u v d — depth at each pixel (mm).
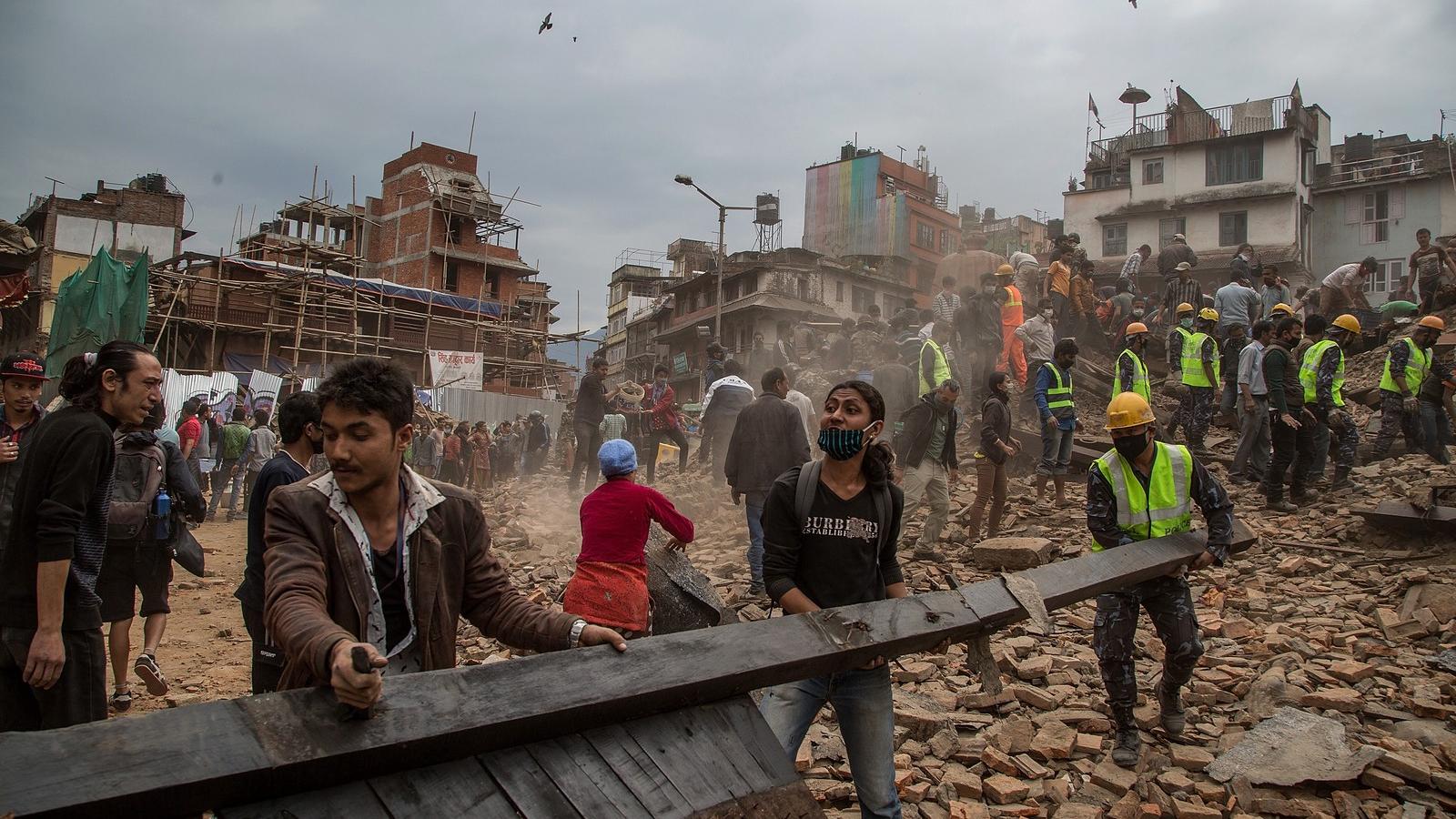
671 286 62438
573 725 1989
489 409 36594
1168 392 16375
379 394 2061
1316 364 10562
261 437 14109
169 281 33969
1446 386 11117
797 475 3225
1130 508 4676
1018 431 12820
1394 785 4211
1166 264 19922
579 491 12531
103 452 3193
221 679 5973
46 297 34469
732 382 10680
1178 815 4098
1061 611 6992
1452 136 39250
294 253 38656
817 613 2621
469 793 1809
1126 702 4621
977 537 9312
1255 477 11281
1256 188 38969
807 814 2268
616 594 4418
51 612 3002
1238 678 5594
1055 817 4078
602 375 12531
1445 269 17234
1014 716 5027
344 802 1672
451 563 2254
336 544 2066
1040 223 55094
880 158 53625
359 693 1602
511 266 50031
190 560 5062
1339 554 8367
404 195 49812
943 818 4047
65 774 1383
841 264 47281
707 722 2264
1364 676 5516
